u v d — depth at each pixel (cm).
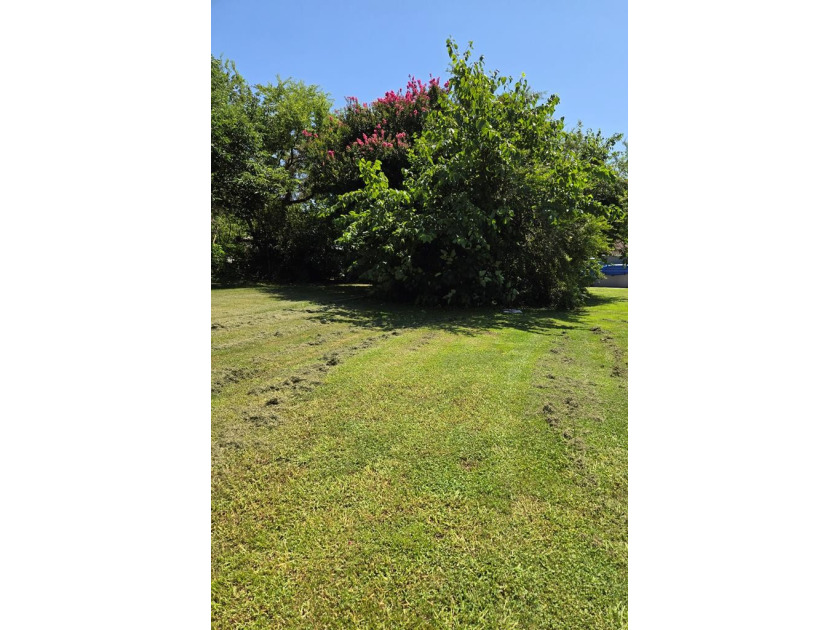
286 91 1727
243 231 1589
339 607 157
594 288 1558
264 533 192
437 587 166
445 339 559
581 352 511
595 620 153
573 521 203
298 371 409
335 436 280
